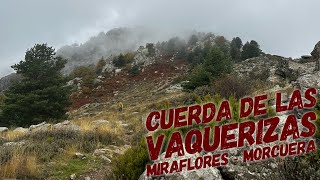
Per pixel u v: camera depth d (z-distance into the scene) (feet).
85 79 239.30
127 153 26.78
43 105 89.76
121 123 57.16
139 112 81.15
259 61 137.80
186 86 108.47
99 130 43.14
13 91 96.07
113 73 272.72
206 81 105.40
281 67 100.63
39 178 28.07
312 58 107.76
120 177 25.49
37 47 101.86
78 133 40.60
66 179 28.60
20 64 100.32
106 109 136.56
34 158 30.17
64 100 96.78
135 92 214.28
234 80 59.26
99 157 33.55
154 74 267.39
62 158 32.37
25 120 89.10
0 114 90.84
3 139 40.22
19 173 27.63
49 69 99.66
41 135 39.83
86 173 29.81
